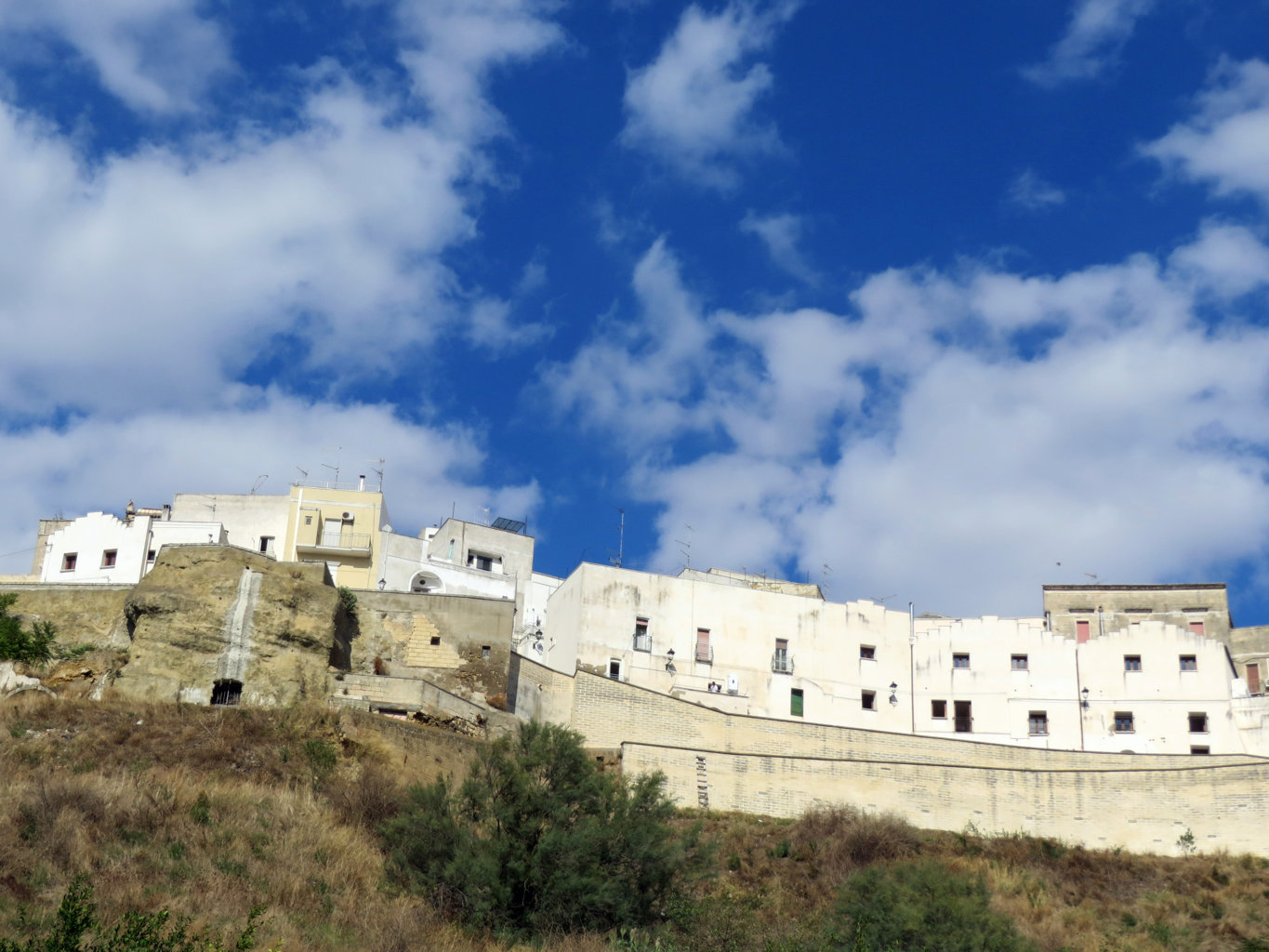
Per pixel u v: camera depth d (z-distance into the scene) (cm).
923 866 5147
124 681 5947
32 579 8312
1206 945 5209
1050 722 7656
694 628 7850
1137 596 8600
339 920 4106
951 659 7925
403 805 4862
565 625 7956
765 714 7706
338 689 6147
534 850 4588
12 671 6031
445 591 8650
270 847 4488
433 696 6159
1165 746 7462
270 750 5462
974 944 4606
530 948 4266
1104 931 5347
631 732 6619
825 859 5703
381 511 8881
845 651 7950
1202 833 6031
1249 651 8356
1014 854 5956
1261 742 7325
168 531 8238
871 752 6788
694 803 6216
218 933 3753
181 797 4712
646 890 4578
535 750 4869
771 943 4375
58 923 3491
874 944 4591
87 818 4391
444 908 4394
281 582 6300
